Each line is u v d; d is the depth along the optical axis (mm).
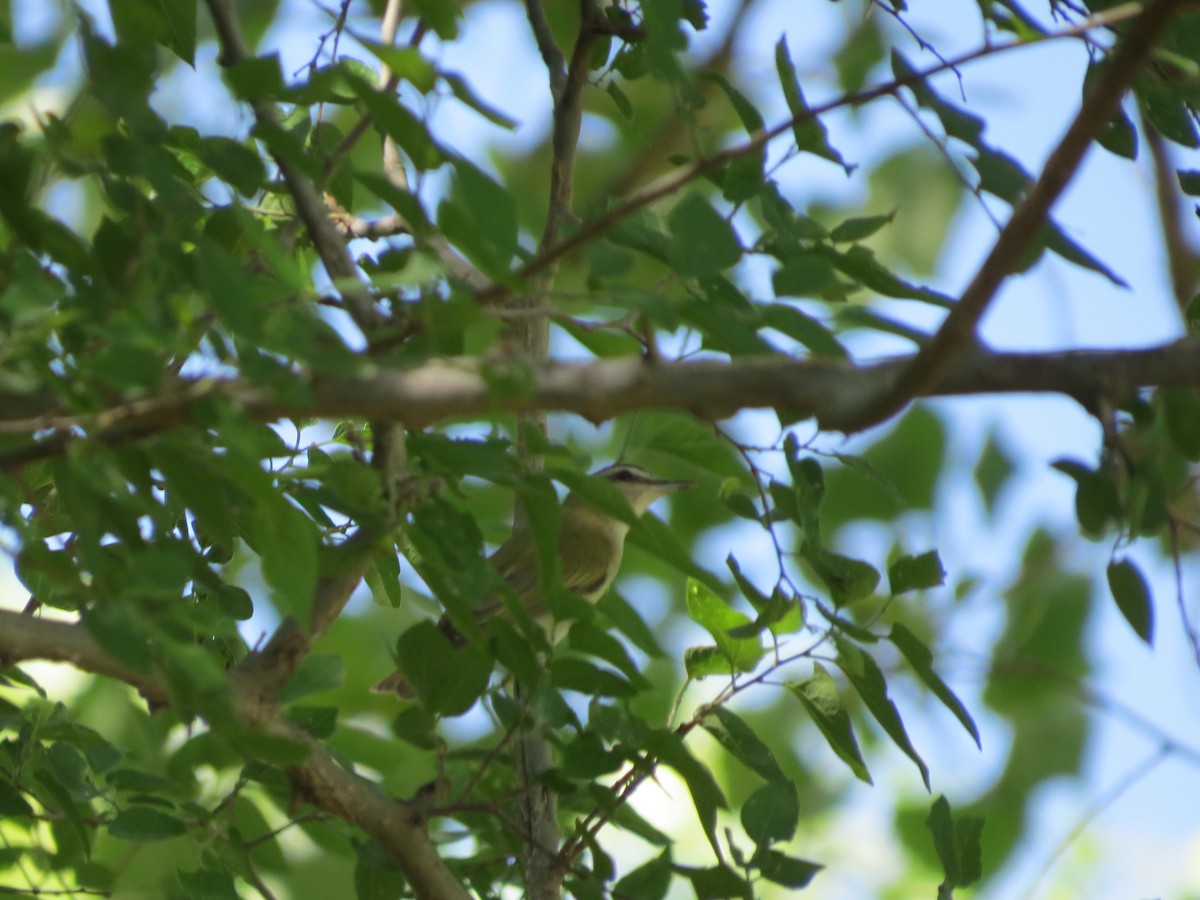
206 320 5562
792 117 5855
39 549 5203
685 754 6180
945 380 5227
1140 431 5926
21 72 12734
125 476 5312
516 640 6043
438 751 6742
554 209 8453
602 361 5027
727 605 7125
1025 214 4586
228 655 7324
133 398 4941
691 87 5996
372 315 5461
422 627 6336
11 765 7012
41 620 5672
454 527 5766
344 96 6000
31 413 5164
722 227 5438
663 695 14914
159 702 5914
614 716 6469
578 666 6043
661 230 5969
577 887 6875
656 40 5984
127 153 5527
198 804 7664
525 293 4652
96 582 4953
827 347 5457
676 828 14430
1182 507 7176
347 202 7062
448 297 5227
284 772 6852
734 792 14273
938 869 14766
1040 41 5859
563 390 4953
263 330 4742
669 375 4977
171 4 6828
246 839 8148
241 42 6879
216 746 7691
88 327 4652
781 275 5586
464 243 4676
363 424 7453
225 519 5184
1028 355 5262
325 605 6371
